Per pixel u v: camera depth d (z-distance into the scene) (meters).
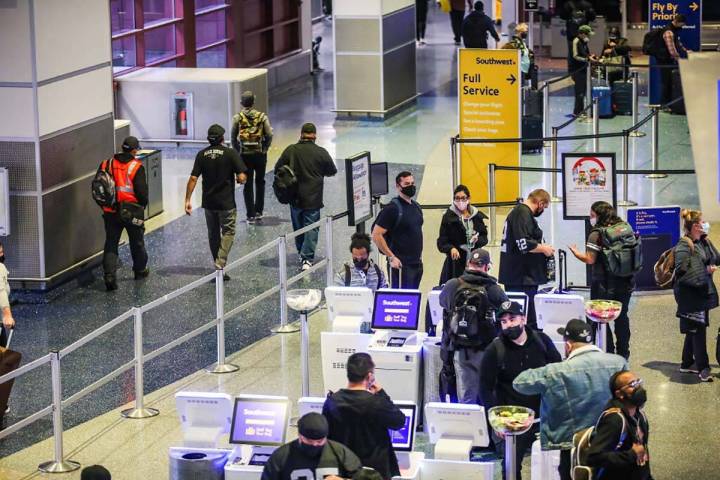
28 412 27.22
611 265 27.28
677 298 27.42
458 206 29.94
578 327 20.67
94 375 29.42
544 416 20.56
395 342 25.53
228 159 36.47
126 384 28.84
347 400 19.56
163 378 29.02
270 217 43.72
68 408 27.39
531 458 22.50
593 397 20.23
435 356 25.00
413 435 21.05
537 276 28.84
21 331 32.62
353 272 28.86
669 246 33.56
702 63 9.98
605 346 25.75
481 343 23.84
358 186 33.72
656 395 26.70
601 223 27.66
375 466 19.59
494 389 22.50
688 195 43.28
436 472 20.36
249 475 20.30
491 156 42.06
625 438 18.66
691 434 24.66
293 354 30.34
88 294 35.81
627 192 42.47
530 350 22.16
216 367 29.41
